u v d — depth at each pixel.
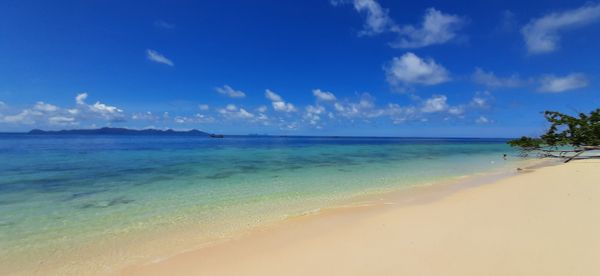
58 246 6.04
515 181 11.80
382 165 21.17
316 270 4.52
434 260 4.54
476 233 5.52
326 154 33.34
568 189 8.96
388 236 5.71
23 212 8.52
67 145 50.88
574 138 20.95
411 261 4.57
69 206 9.21
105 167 19.27
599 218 5.86
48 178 14.51
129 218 7.93
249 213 8.33
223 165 21.11
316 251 5.25
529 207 7.13
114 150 37.75
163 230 6.95
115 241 6.29
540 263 4.21
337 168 19.33
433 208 7.81
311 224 7.01
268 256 5.20
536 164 20.42
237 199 10.16
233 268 4.82
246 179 14.60
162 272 4.84
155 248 5.88
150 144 60.38
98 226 7.26
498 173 15.85
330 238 5.88
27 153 30.58
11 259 5.48
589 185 9.38
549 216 6.24
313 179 14.58
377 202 9.23
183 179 14.60
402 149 45.69
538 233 5.30
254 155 31.28
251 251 5.50
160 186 12.63
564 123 21.20
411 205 8.48
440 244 5.12
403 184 12.76
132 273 4.86
